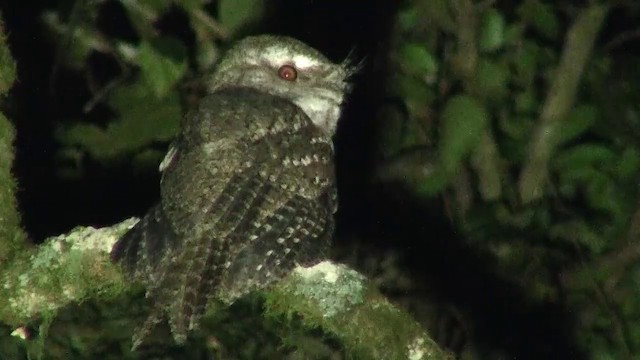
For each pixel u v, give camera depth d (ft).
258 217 28.53
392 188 47.91
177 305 26.73
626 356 45.34
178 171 28.86
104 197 44.16
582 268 45.88
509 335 46.52
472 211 46.42
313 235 29.60
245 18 39.91
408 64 45.80
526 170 45.83
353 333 26.81
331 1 48.24
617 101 46.03
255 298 35.76
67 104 44.93
